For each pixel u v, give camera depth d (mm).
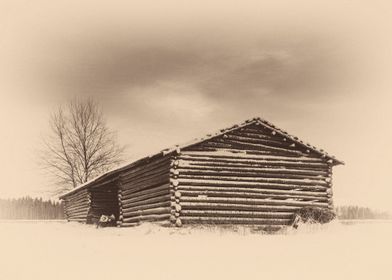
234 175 20016
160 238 16203
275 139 21094
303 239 16266
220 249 13430
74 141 47594
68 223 32000
